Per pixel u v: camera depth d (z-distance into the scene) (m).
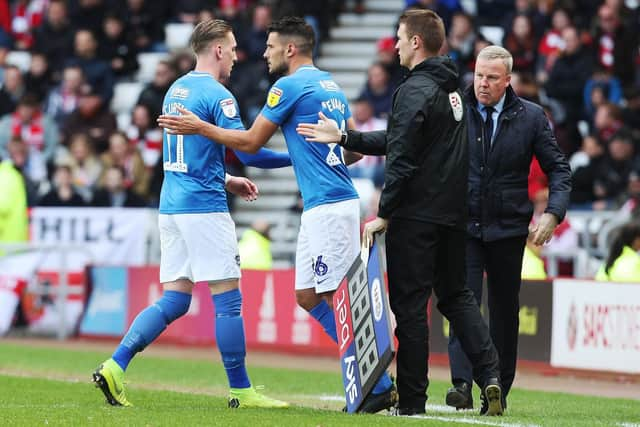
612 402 31.50
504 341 28.03
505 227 27.72
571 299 40.31
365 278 25.14
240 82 62.88
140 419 23.92
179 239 27.64
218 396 31.06
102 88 68.81
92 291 56.00
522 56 58.88
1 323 56.59
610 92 57.06
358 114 57.97
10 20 77.56
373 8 70.00
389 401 25.91
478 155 27.86
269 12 64.94
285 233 58.75
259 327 50.19
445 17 62.19
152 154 63.47
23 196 57.44
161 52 71.19
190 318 52.62
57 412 25.42
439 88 25.42
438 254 26.09
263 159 28.67
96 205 60.91
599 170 53.72
